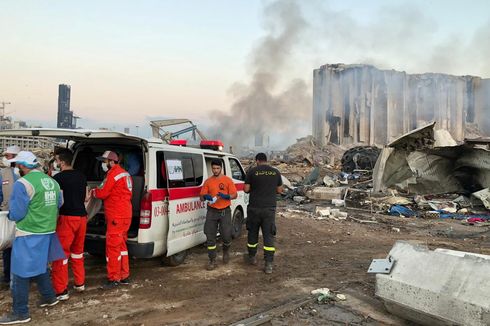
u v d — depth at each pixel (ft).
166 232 18.74
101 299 15.81
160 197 18.31
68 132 16.62
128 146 19.70
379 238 30.48
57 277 15.28
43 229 13.83
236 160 28.53
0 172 17.71
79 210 15.89
